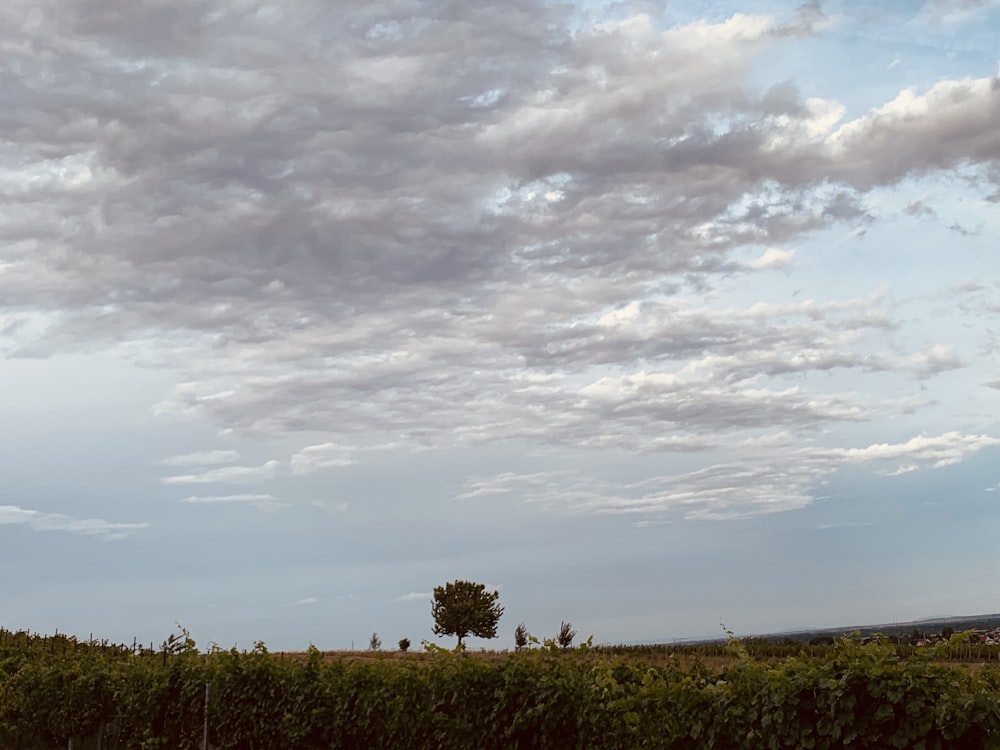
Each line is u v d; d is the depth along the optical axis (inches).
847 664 335.3
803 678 340.5
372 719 540.1
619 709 399.5
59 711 765.9
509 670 466.3
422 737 507.2
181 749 673.0
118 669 759.7
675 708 377.1
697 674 395.9
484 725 471.2
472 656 509.4
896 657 330.6
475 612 2417.6
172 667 698.2
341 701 563.2
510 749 454.6
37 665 844.6
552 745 432.8
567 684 437.7
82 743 759.7
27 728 797.2
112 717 740.0
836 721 326.3
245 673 634.8
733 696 360.2
